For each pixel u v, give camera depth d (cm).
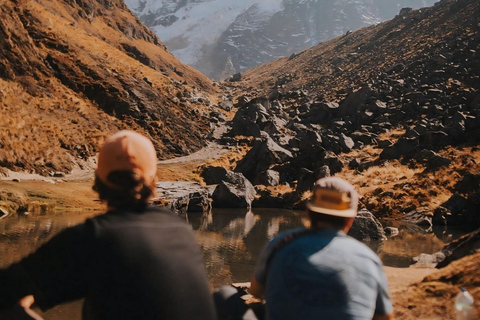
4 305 217
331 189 311
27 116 4756
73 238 229
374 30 15212
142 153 255
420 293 621
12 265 224
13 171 3872
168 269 231
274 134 6119
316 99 9225
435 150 4603
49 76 5919
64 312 960
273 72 16275
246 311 328
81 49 6875
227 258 1703
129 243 229
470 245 951
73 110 5634
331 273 283
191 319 231
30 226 2095
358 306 279
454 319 555
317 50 16900
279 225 2838
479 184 3631
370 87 6844
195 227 2573
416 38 11000
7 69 5391
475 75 7175
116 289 224
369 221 2350
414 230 2808
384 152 4697
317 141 4800
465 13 10706
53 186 3419
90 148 5122
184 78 13750
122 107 6219
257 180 4603
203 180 4862
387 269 972
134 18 15375
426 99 6344
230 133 6894
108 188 251
